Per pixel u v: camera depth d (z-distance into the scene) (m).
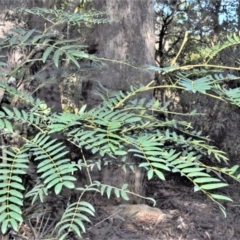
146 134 0.91
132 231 2.66
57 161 0.72
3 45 1.08
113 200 3.00
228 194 3.54
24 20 1.83
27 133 1.10
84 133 0.79
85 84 2.88
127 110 1.09
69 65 1.50
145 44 3.30
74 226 0.83
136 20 3.27
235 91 0.89
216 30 4.84
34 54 1.26
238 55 3.62
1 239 1.03
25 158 0.77
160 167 0.68
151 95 2.75
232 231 2.89
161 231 2.78
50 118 0.86
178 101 4.13
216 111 4.21
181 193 3.89
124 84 2.81
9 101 1.18
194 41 4.84
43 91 2.60
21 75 1.24
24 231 1.70
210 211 3.37
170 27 5.10
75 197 1.99
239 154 4.26
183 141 0.97
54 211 1.79
